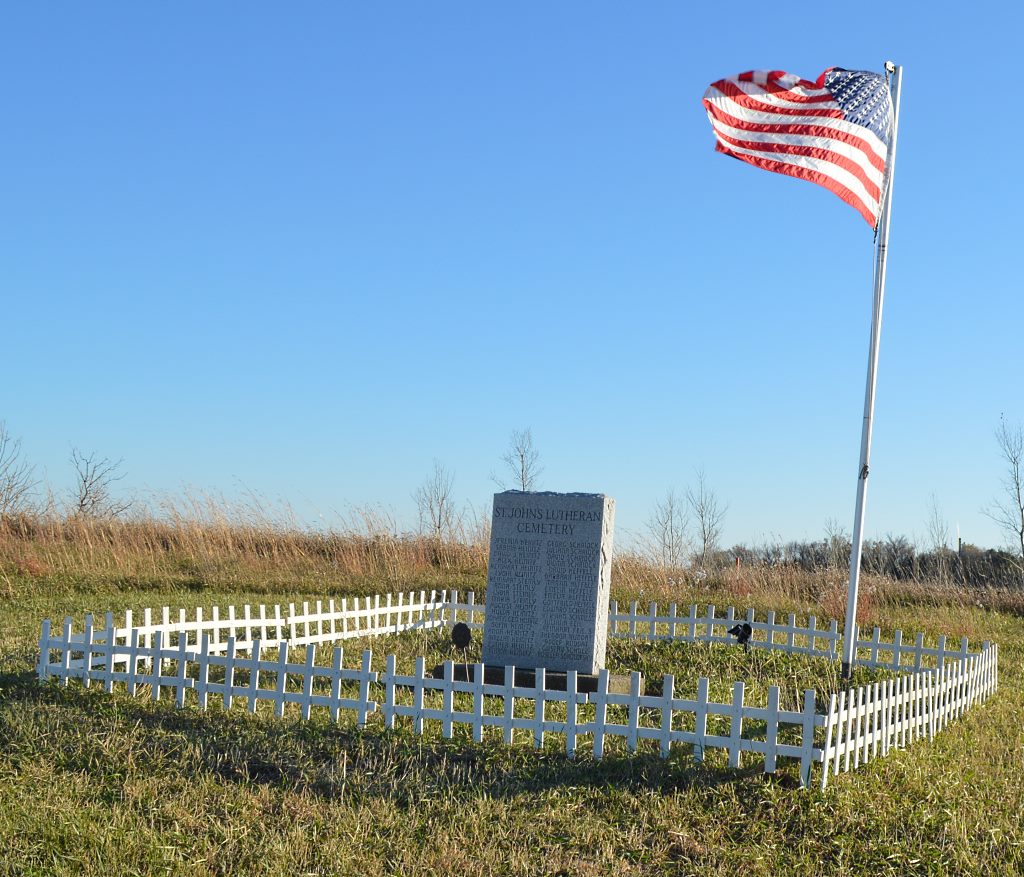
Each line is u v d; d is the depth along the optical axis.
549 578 12.97
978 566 30.44
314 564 23.70
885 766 8.82
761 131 12.18
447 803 7.87
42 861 6.88
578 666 12.69
